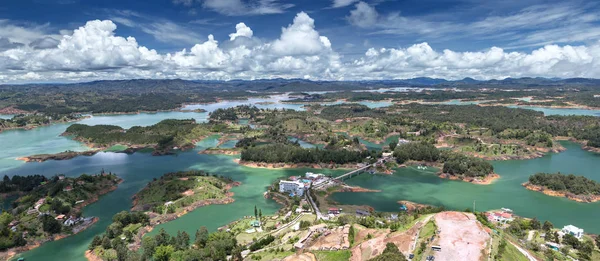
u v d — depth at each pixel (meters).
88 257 184.88
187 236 190.75
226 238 189.00
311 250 166.38
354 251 157.62
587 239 193.75
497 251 138.75
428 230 153.75
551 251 167.62
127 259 166.38
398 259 124.25
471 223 156.38
